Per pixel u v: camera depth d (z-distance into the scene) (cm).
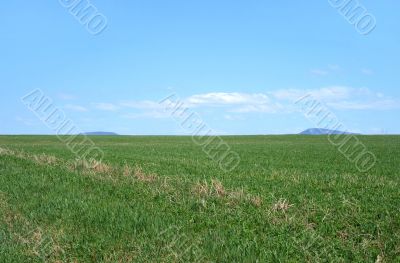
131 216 1367
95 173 2334
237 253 1040
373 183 2055
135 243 1130
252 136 10481
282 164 3130
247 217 1386
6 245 1123
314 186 1975
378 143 6538
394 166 3020
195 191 1767
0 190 1889
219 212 1458
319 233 1211
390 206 1477
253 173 2480
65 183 2042
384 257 1039
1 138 9338
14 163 2914
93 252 1084
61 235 1210
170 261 1015
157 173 2447
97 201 1638
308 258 1042
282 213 1413
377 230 1214
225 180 2148
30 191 1839
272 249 1098
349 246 1114
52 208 1505
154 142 8031
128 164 3012
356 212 1396
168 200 1639
